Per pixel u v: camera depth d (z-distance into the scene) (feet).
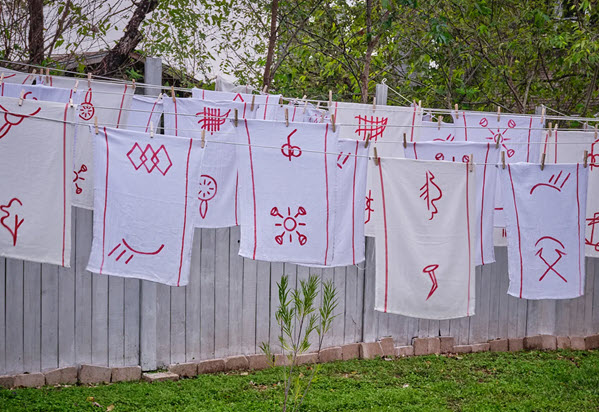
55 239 17.80
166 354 26.00
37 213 17.66
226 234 26.96
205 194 22.29
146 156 18.47
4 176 17.39
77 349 24.25
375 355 29.60
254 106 22.53
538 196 22.02
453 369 28.71
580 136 26.68
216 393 24.13
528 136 26.37
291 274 28.19
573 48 37.68
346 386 25.57
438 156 22.59
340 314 29.27
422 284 20.68
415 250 20.62
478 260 23.13
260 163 19.57
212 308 26.81
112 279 24.84
